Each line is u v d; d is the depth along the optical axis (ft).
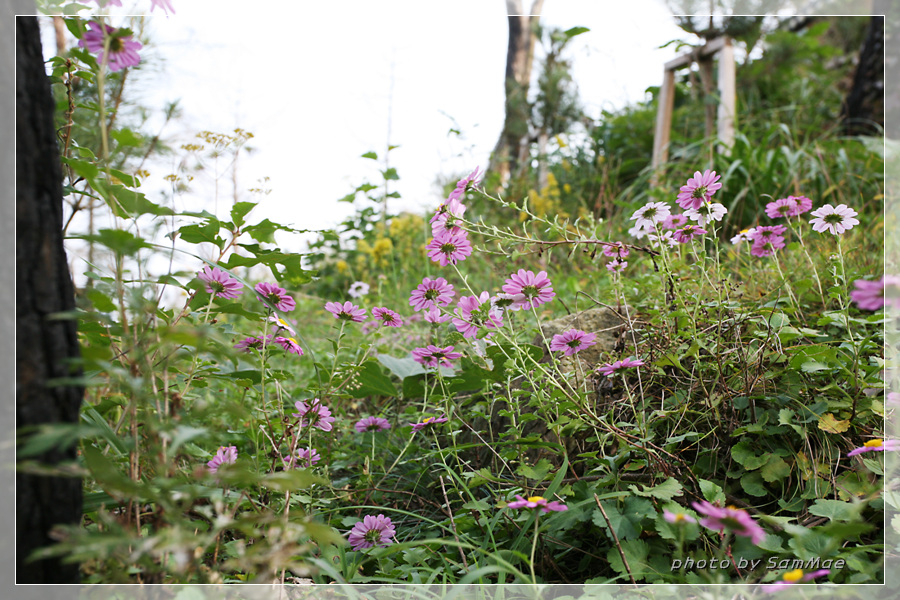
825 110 19.58
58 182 3.24
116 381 3.63
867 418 5.09
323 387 5.74
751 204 13.03
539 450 5.92
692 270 6.63
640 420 5.09
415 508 6.40
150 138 6.74
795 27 24.11
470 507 4.80
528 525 4.60
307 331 12.10
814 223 5.75
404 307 12.22
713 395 5.37
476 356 5.75
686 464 4.85
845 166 12.87
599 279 9.31
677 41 17.75
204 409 3.25
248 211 4.55
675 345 5.76
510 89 24.75
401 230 15.57
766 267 7.85
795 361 5.12
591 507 4.48
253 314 4.75
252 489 4.99
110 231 2.94
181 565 2.83
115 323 3.61
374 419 6.74
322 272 17.97
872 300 3.37
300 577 4.66
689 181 5.67
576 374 5.38
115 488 2.85
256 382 5.90
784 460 5.03
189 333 2.83
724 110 16.48
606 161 20.25
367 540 5.09
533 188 20.26
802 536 4.02
